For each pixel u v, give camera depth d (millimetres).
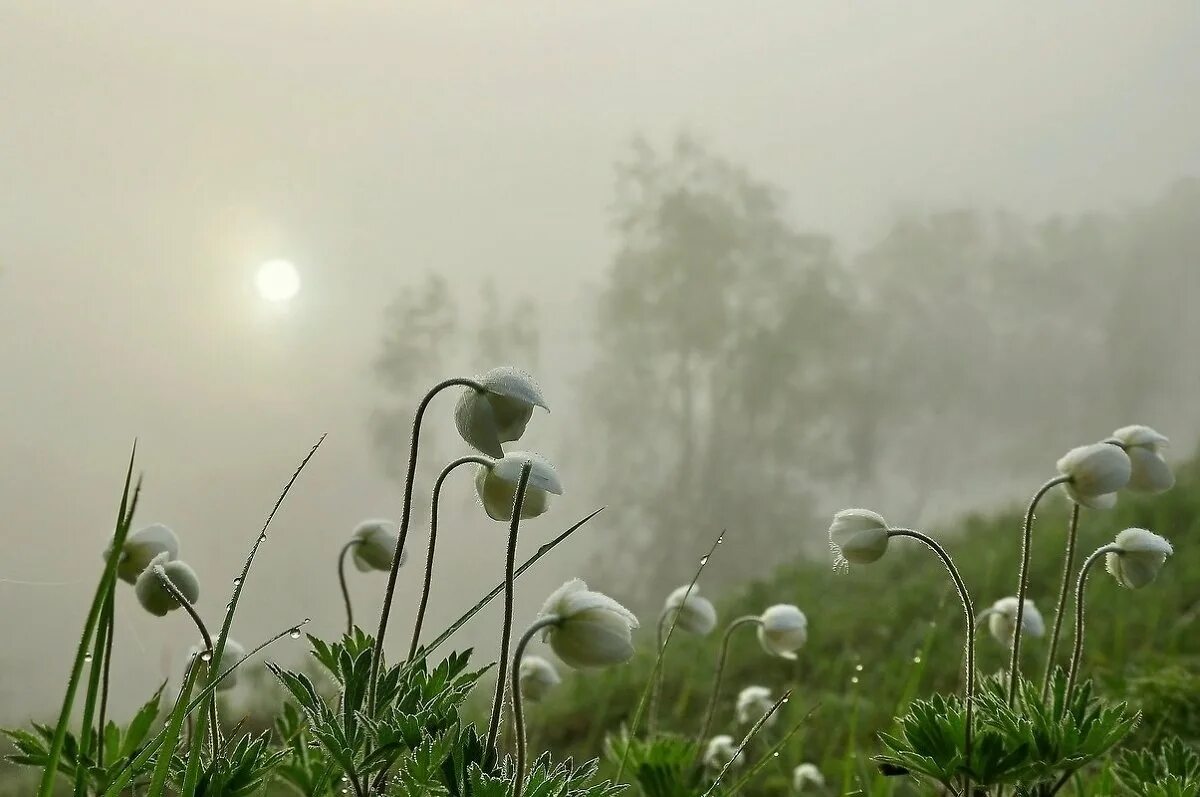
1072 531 2975
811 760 5074
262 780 2293
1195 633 6180
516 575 2262
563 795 2039
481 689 6270
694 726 5996
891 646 7391
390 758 2102
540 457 2199
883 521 2836
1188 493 10945
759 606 10398
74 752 2262
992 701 2691
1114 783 3191
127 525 1611
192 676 1851
